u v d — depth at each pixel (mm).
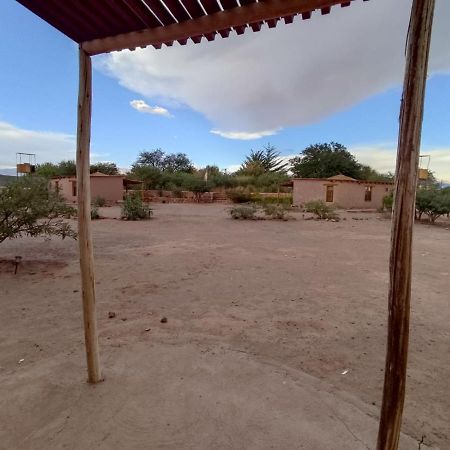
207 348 3236
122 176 30734
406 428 2201
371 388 2650
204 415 2195
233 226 14695
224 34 2188
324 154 39844
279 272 6523
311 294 5141
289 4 1747
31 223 6461
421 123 1344
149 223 15328
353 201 29047
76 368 2801
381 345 3439
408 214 1375
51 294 4977
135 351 3137
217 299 4840
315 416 2209
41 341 3428
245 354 3121
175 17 1965
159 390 2471
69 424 2105
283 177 40406
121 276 6047
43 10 1915
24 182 6469
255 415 2205
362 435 2037
